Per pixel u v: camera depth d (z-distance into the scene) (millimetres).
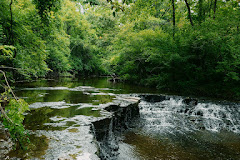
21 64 6980
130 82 20672
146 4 15375
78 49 31297
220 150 5988
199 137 7074
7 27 6465
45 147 3363
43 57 7902
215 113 9492
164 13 20766
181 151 5777
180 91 13891
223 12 15273
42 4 5973
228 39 11961
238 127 8312
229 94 11750
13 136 2467
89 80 22453
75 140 3738
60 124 4684
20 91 9797
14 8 6977
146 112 9633
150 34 17109
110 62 21734
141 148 5824
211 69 13180
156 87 15906
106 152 5055
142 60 18281
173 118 9047
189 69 14344
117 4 4035
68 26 29250
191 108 9977
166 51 15242
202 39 12555
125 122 7730
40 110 6008
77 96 8977
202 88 13109
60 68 23031
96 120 5129
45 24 7066
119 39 21609
